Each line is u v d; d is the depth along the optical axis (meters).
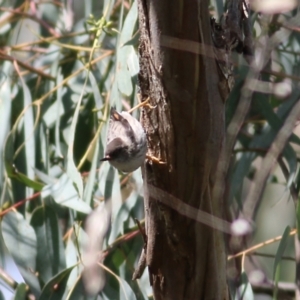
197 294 6.22
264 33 6.19
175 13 5.56
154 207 6.06
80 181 7.71
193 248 6.08
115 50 8.68
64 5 10.73
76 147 9.06
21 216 8.00
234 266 7.27
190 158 5.85
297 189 8.41
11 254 7.76
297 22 6.00
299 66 9.19
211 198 5.90
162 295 6.32
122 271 7.95
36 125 8.66
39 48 10.54
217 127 5.84
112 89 8.34
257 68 5.79
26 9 10.68
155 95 5.82
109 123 7.92
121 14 8.63
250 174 9.06
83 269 7.41
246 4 6.54
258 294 8.86
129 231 8.17
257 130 9.12
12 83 9.61
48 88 9.63
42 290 7.52
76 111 8.22
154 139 5.91
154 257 6.22
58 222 7.95
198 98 5.74
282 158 8.55
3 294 8.46
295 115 5.65
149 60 5.80
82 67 9.17
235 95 7.87
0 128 8.55
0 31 10.91
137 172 8.04
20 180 8.24
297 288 7.55
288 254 9.71
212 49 5.68
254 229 7.01
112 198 7.75
